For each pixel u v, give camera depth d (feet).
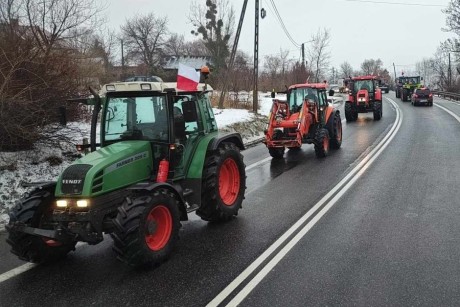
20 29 29.01
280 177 32.94
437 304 13.53
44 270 17.31
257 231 20.86
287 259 17.31
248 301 14.10
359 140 51.62
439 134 53.93
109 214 16.93
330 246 18.54
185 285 15.39
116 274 16.62
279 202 25.90
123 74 104.73
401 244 18.48
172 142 19.11
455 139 49.24
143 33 195.00
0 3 29.09
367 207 24.07
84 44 34.27
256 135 58.39
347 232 20.20
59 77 30.01
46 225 17.63
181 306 13.96
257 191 28.86
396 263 16.58
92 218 16.14
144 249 16.29
